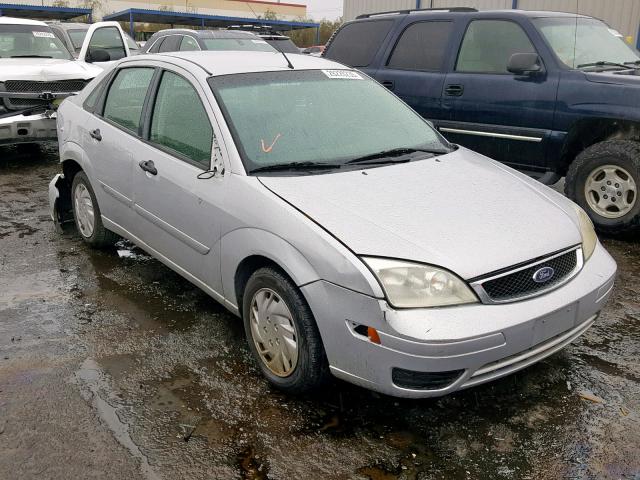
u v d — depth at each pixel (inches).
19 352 145.0
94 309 167.5
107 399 127.1
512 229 123.6
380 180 137.6
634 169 212.1
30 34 410.3
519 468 107.9
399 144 158.6
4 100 331.9
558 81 227.0
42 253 208.4
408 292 108.3
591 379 134.7
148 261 202.1
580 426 118.8
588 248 131.9
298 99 159.0
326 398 127.7
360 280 108.9
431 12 273.0
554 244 122.7
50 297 174.7
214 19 1153.4
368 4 780.6
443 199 131.7
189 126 154.2
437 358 105.7
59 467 107.8
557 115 227.1
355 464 108.7
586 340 151.9
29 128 333.4
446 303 108.9
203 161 146.9
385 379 109.8
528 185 149.4
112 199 184.5
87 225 206.7
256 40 454.3
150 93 170.7
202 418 121.3
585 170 223.9
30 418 120.8
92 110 198.5
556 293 119.0
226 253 136.6
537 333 114.4
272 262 127.0
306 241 117.1
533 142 235.3
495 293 113.2
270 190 130.0
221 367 139.4
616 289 182.1
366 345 109.7
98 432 116.9
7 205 265.6
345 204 125.5
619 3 529.0
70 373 136.3
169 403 126.0
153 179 159.9
